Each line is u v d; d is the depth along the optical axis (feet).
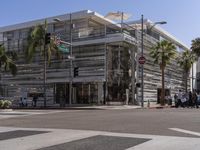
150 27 197.98
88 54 181.47
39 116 85.61
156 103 208.95
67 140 40.01
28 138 42.04
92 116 80.43
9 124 62.49
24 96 200.54
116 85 180.04
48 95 194.49
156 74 209.26
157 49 199.31
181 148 34.60
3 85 213.25
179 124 57.06
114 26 194.70
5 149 34.37
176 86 244.83
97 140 39.68
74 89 186.19
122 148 34.37
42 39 171.63
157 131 47.91
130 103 183.52
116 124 58.39
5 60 181.78
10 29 221.87
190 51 262.47
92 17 192.13
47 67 195.00
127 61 183.73
